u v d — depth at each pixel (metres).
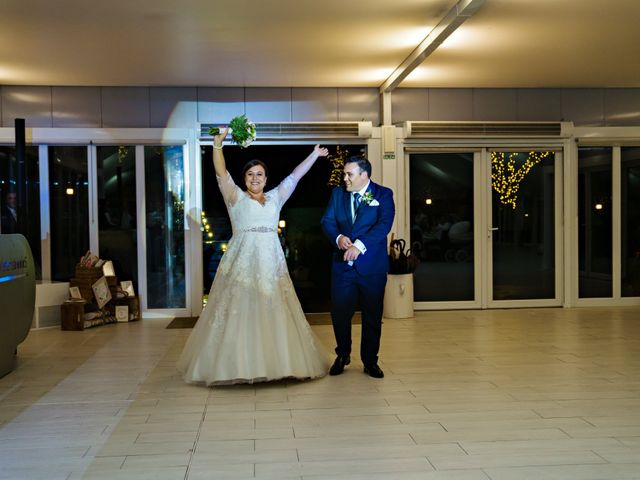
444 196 8.20
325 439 3.41
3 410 4.01
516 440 3.37
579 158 8.41
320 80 7.55
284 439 3.41
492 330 6.78
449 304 8.23
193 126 7.81
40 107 7.63
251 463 3.08
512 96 8.20
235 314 4.45
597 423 3.65
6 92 7.59
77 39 5.78
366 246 4.57
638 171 8.45
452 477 2.89
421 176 8.18
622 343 6.05
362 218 4.64
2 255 4.86
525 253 8.32
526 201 8.30
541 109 8.25
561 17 5.32
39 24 5.36
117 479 2.91
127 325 7.30
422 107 8.10
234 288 4.51
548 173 8.31
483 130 8.00
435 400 4.14
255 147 8.12
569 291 8.32
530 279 8.32
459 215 8.23
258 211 4.65
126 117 7.73
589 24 5.51
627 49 6.35
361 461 3.09
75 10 5.02
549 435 3.45
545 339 6.27
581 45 6.18
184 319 7.71
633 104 8.31
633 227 8.48
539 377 4.75
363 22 5.38
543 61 6.81
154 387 4.53
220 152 4.71
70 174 7.79
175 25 5.42
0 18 5.19
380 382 4.62
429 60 6.73
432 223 8.20
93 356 5.61
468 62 6.82
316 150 4.92
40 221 7.73
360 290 4.69
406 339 6.30
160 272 7.91
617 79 7.74
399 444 3.32
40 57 6.38
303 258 8.31
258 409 3.97
